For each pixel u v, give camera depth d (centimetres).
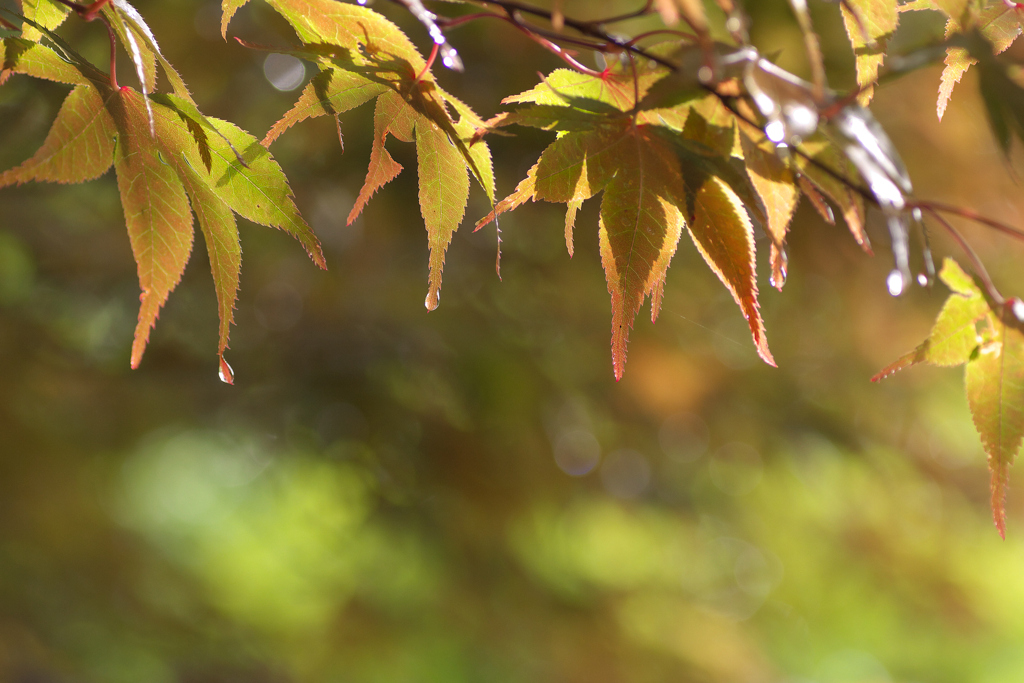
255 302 215
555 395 220
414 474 201
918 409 255
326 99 93
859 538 282
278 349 214
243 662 261
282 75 194
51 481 227
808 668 397
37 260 214
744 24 90
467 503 205
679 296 218
